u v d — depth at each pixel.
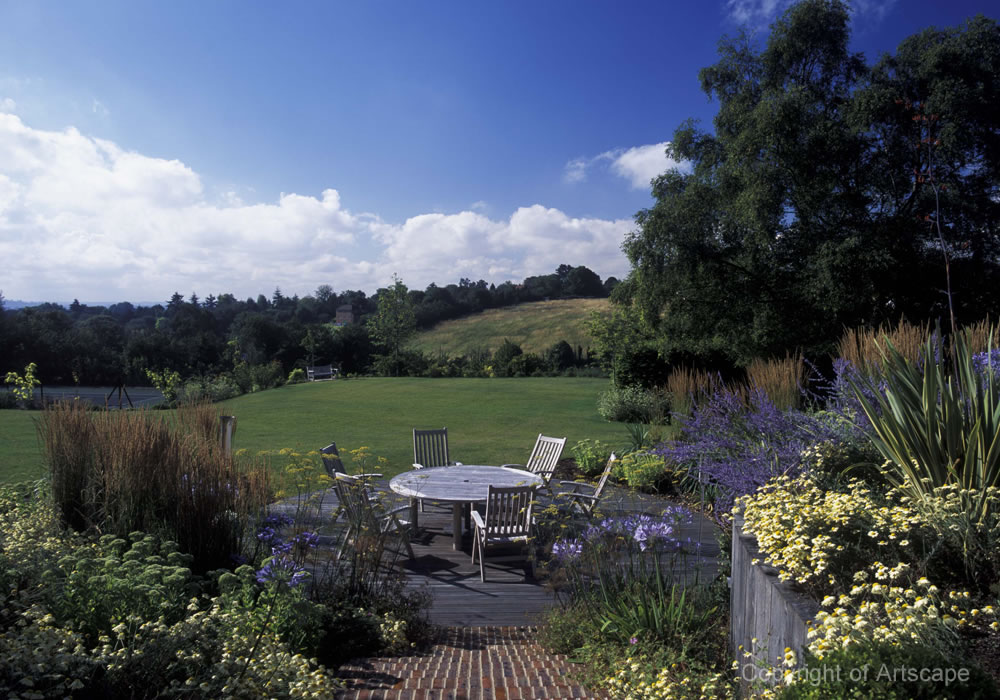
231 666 2.66
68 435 4.96
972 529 2.60
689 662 3.25
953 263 16.41
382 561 5.94
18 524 4.20
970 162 16.66
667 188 22.64
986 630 2.18
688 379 11.72
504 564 6.07
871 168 18.30
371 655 4.00
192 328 63.97
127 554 3.52
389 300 40.94
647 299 21.09
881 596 2.44
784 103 17.97
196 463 4.92
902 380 3.47
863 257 16.67
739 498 3.87
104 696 2.37
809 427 4.74
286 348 53.03
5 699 2.03
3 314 43.69
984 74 16.66
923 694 1.62
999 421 2.97
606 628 3.81
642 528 4.07
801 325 19.39
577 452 10.33
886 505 3.23
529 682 3.41
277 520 5.02
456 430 14.90
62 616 2.86
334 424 15.97
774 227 18.92
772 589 2.70
